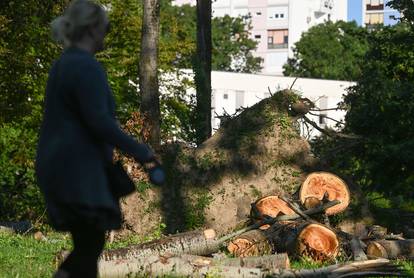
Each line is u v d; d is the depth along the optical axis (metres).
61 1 24.55
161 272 8.72
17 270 9.08
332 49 95.75
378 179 23.39
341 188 15.55
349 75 91.19
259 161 17.30
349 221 16.56
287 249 12.15
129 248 10.34
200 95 24.11
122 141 4.66
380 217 17.33
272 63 135.00
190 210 16.95
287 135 17.41
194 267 8.83
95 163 4.70
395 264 9.56
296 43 98.94
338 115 67.12
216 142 17.62
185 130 24.00
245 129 17.64
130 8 34.53
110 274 8.62
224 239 11.52
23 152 26.67
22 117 26.64
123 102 34.59
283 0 134.00
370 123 22.59
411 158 21.78
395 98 22.34
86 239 4.77
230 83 69.88
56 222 4.70
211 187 17.14
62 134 4.71
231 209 16.98
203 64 24.58
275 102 17.72
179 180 17.19
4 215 24.61
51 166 4.67
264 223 12.96
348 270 9.20
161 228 16.78
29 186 25.30
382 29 26.83
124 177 4.81
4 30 24.38
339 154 20.95
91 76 4.72
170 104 33.97
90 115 4.65
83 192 4.62
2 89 25.55
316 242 11.86
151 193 16.92
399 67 25.89
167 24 39.09
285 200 13.29
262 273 8.91
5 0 24.44
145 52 20.12
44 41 25.88
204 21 25.77
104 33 4.95
